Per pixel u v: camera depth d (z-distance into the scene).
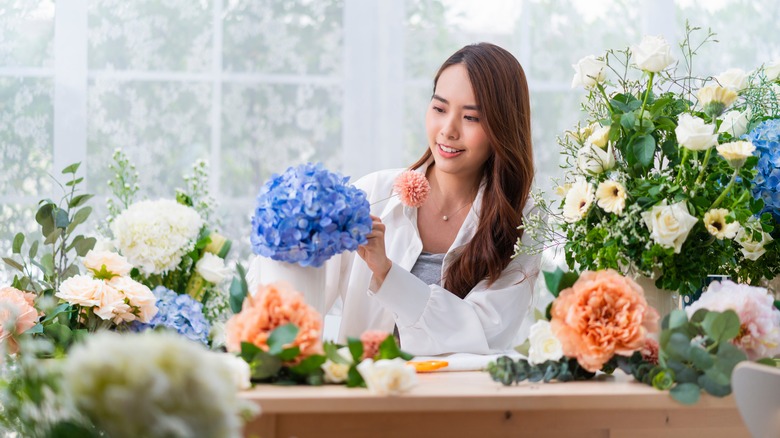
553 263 2.46
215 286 1.85
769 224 1.70
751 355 1.38
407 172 1.72
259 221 1.47
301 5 2.99
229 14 2.96
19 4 2.86
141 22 2.91
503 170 2.03
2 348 1.56
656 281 1.55
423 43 3.04
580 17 3.07
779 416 1.17
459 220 2.12
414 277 1.79
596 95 1.74
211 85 2.95
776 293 1.78
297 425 1.21
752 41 3.14
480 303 1.95
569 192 1.60
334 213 1.45
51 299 1.67
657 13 3.09
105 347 0.91
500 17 3.05
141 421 0.90
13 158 2.86
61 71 2.88
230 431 0.95
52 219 1.83
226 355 1.28
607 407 1.24
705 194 1.57
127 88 2.91
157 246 1.73
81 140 2.89
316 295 1.49
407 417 1.24
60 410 1.08
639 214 1.53
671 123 1.62
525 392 1.23
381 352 1.26
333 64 3.01
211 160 2.96
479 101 1.94
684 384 1.27
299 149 3.00
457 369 1.50
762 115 1.81
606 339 1.30
